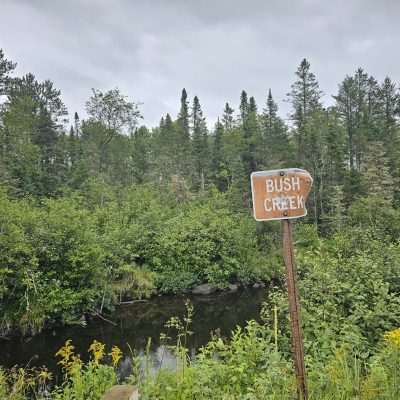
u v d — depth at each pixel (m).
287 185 3.00
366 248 7.74
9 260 10.46
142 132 59.72
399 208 25.67
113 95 40.25
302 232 22.16
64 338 10.68
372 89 49.56
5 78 33.91
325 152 34.31
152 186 30.05
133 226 17.58
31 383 5.69
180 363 4.64
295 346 2.98
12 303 10.87
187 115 59.69
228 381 4.07
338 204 25.97
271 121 43.47
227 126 62.81
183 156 45.56
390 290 5.89
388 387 3.16
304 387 2.92
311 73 45.94
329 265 6.09
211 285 17.22
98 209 19.08
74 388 4.89
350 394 3.23
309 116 43.19
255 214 3.02
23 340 10.48
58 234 12.07
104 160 41.66
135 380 4.61
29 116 38.69
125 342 10.27
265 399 3.33
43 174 30.47
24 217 11.76
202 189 35.50
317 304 5.27
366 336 4.71
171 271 16.88
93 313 12.74
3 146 31.16
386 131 41.12
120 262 14.79
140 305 14.50
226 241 18.56
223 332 10.95
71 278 12.15
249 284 18.77
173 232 17.86
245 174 32.91
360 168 37.47
